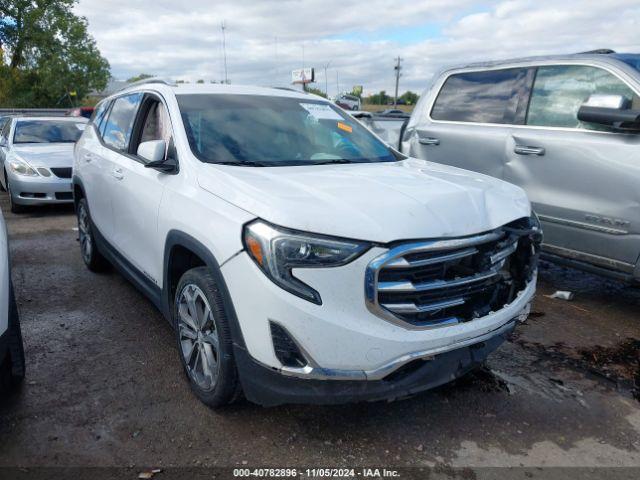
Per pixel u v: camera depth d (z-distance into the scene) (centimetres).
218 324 271
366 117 1323
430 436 281
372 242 238
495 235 268
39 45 3906
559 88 473
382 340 239
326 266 235
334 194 266
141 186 364
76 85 4091
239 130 359
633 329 416
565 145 445
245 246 251
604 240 421
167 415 294
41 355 363
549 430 289
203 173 307
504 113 512
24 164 848
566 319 434
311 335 235
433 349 250
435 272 255
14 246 656
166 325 415
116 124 466
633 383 339
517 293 299
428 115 596
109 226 445
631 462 265
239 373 263
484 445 275
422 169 354
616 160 409
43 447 267
